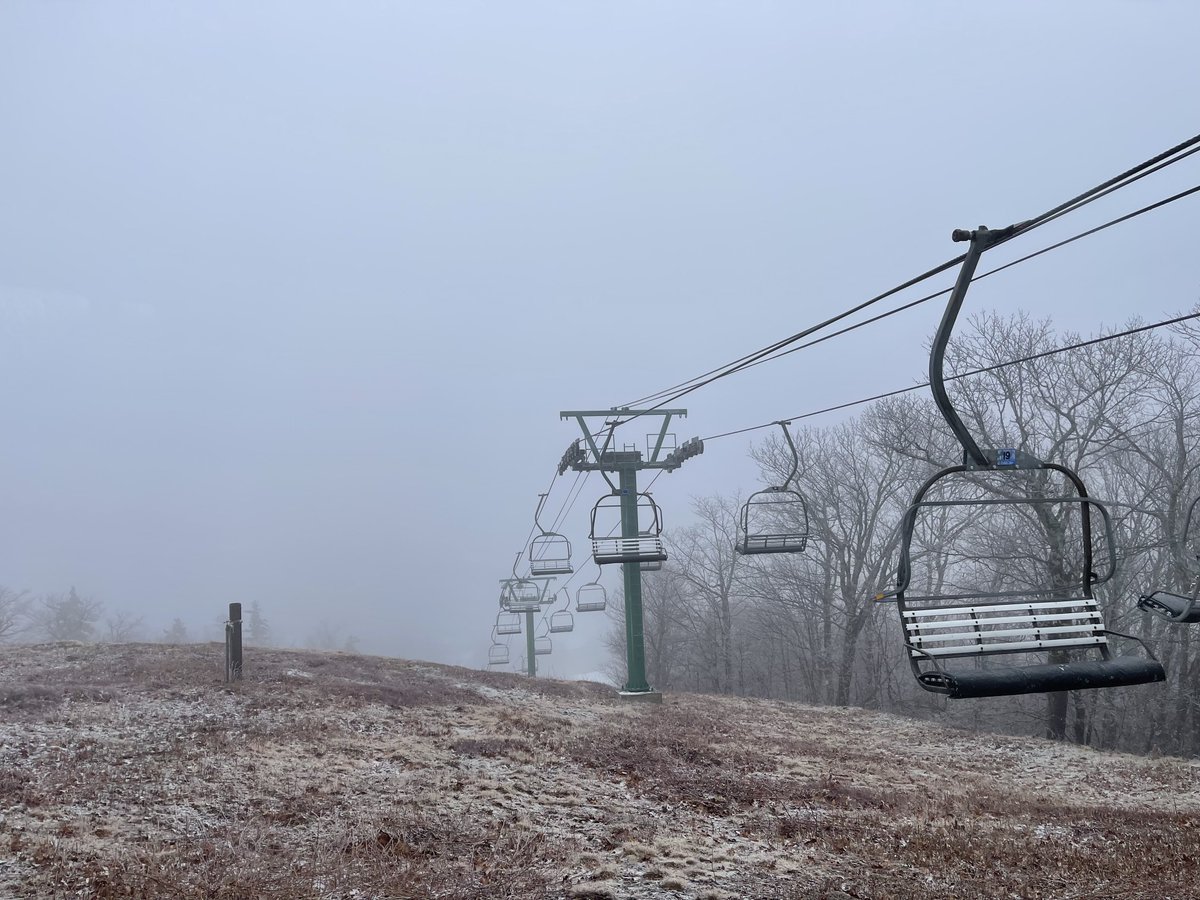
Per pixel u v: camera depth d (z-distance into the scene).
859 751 21.72
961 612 8.58
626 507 28.48
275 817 10.93
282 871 9.00
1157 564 30.03
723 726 23.53
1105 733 32.31
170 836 9.91
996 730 36.22
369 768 13.78
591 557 24.83
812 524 42.12
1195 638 28.28
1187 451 30.73
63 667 21.72
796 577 44.56
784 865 10.36
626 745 17.66
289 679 20.66
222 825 10.52
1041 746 23.94
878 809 14.19
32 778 11.58
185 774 12.39
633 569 28.91
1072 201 8.28
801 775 16.91
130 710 16.70
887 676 41.72
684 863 10.13
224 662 22.89
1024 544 31.25
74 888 7.90
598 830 11.37
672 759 16.81
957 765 20.64
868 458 42.66
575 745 17.03
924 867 10.64
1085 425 31.64
